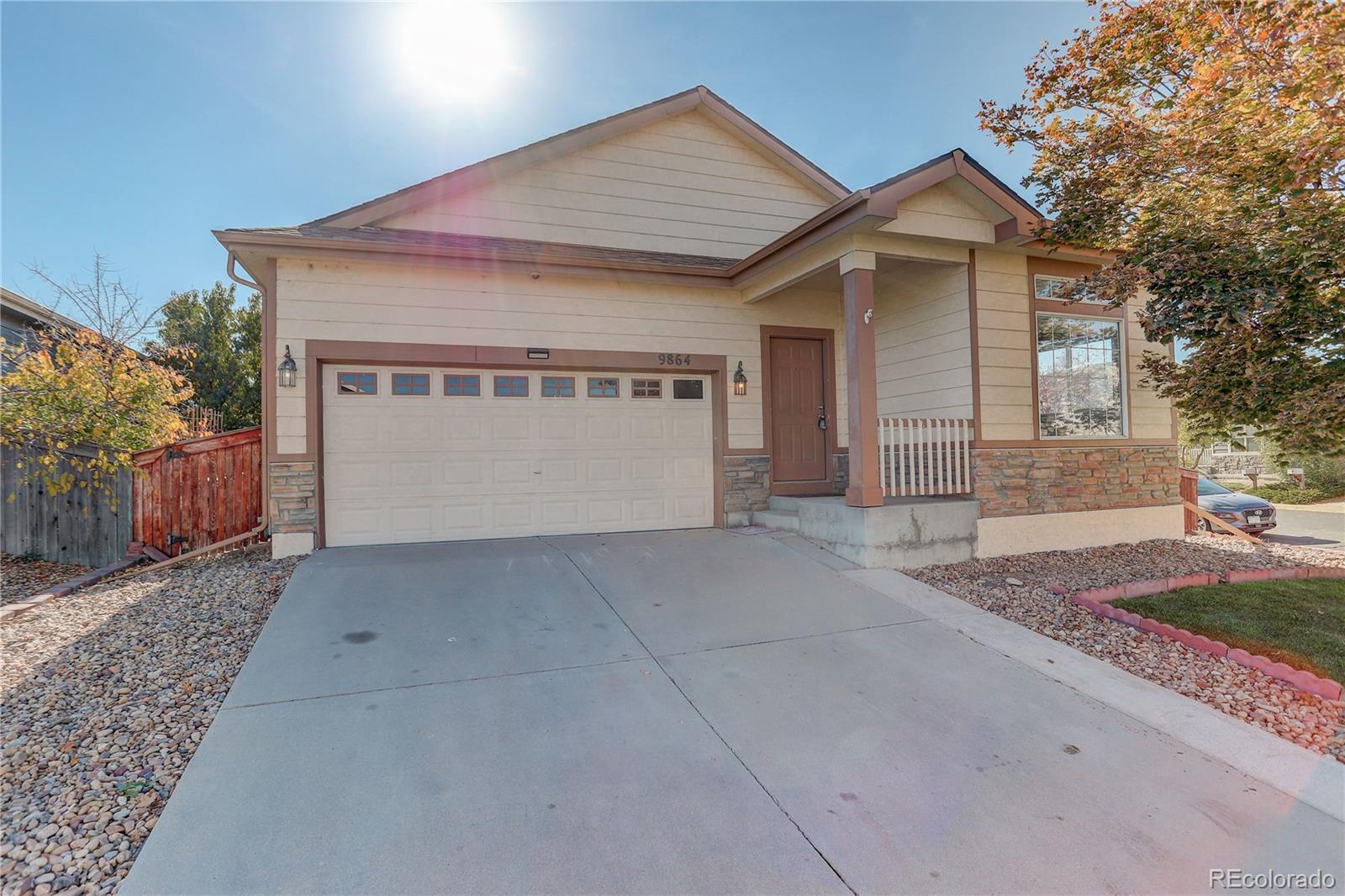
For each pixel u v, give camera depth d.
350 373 7.06
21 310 11.24
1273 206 4.92
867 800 2.64
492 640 4.32
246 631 4.46
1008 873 2.21
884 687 3.77
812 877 2.18
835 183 9.88
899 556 6.52
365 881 2.11
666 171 9.18
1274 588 5.73
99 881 2.09
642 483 8.12
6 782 2.63
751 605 5.19
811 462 9.00
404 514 7.18
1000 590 5.77
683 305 8.30
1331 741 3.22
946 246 7.09
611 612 4.96
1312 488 16.53
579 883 2.12
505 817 2.46
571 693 3.58
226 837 2.31
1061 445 7.70
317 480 6.79
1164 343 5.63
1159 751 3.09
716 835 2.39
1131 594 5.54
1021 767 2.92
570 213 8.73
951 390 7.55
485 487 7.47
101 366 8.99
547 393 7.75
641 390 8.18
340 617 4.71
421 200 7.99
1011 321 7.46
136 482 7.04
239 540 7.23
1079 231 6.18
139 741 2.98
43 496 7.32
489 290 7.45
